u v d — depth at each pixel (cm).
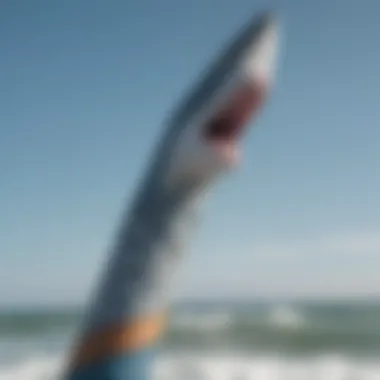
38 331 3055
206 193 146
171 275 144
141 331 142
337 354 1970
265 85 145
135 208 147
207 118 145
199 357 1809
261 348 2127
